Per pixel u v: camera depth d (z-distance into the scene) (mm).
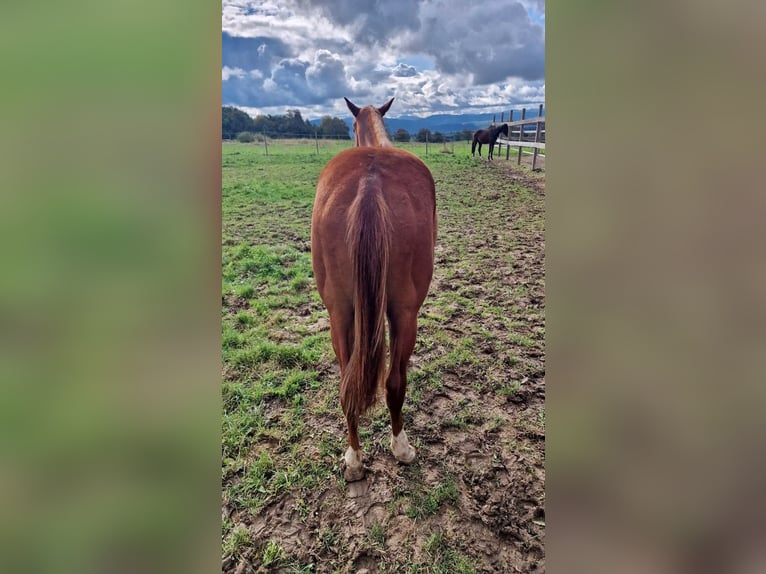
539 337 3035
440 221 5156
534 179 6664
